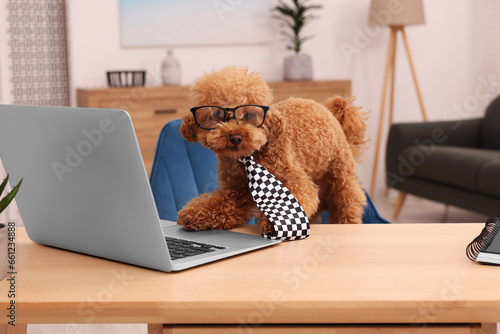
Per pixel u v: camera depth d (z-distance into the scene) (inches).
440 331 32.7
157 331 33.6
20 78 152.8
